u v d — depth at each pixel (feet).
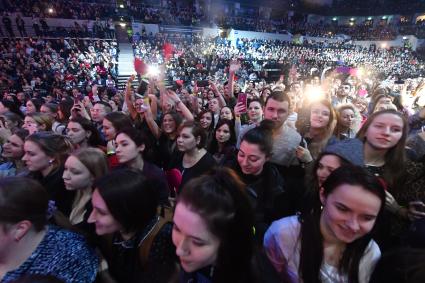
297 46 100.78
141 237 4.52
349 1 132.57
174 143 11.26
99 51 61.82
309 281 3.99
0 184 4.11
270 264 3.73
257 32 100.94
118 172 4.65
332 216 3.71
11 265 4.05
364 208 3.46
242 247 3.41
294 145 7.93
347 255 3.91
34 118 11.00
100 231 4.48
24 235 4.09
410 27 113.29
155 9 88.99
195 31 89.61
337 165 5.08
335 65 82.79
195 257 3.24
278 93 8.21
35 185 4.29
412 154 6.94
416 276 3.17
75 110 13.53
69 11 69.41
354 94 26.76
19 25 61.16
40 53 53.06
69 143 8.00
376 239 5.52
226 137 11.41
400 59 98.99
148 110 12.04
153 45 72.69
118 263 4.71
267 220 5.98
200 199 3.18
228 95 18.12
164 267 4.18
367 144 6.45
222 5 109.91
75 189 6.32
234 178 3.58
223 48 83.71
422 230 4.91
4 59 48.70
